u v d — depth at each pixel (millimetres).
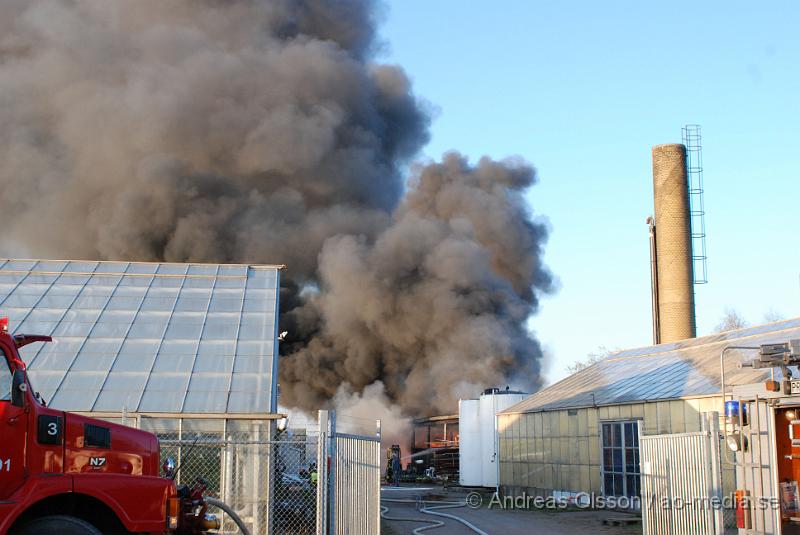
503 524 22984
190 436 18594
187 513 12914
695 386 25609
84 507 10336
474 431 42750
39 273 24656
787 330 27734
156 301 23438
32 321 22062
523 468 34312
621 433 27656
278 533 18141
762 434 11695
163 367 20359
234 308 23328
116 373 20062
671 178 57750
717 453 14703
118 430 11078
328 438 13367
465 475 42719
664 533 16875
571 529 21766
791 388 11281
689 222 57688
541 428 32906
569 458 30641
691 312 56625
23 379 9914
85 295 23578
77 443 10461
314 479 18969
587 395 30906
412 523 23078
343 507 13750
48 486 9695
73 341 21250
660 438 17203
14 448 9758
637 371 31406
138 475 10594
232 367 20484
